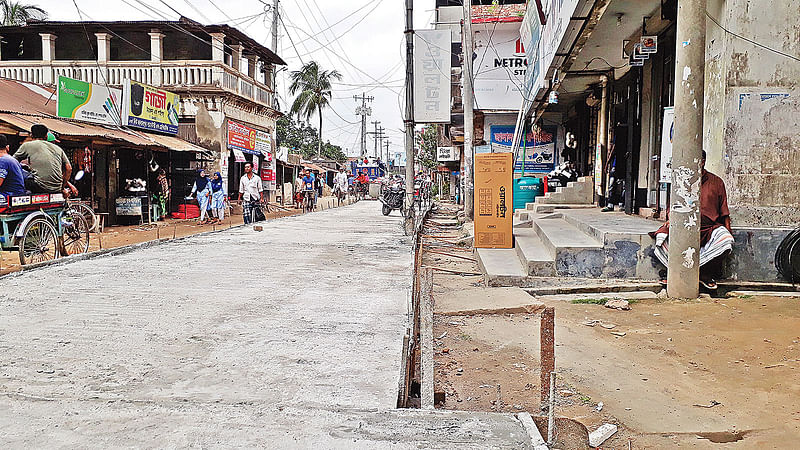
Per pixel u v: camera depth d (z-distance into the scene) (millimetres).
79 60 23453
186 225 18219
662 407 3883
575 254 7812
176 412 2836
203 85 21734
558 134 22906
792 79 7359
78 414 2801
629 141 12117
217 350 3955
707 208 7137
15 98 14555
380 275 7074
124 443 2490
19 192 7660
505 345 5352
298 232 12766
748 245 7375
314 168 46969
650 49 9766
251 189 16578
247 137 24781
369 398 3137
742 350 5051
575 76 14305
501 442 2543
